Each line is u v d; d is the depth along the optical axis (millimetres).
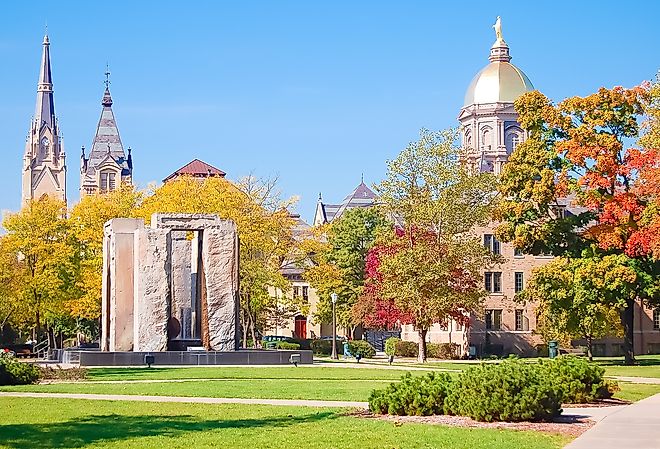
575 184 69188
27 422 28328
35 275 88312
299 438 24594
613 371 59406
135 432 26047
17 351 94875
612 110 69625
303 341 98062
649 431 26297
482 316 95125
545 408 28531
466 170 77375
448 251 73250
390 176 75688
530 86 152500
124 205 89938
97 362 59125
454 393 29609
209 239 62875
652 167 63656
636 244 64125
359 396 37031
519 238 72000
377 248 87562
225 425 27516
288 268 132000
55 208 89938
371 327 103812
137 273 61812
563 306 70500
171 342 63062
